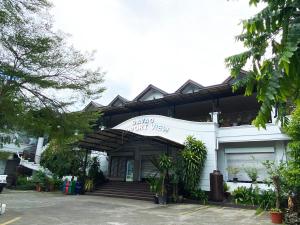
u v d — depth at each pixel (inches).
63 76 422.6
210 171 658.8
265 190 556.7
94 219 387.5
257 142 664.4
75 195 728.3
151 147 815.1
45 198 640.4
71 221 368.5
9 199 594.6
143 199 652.1
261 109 85.6
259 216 444.5
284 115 99.7
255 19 99.0
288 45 80.6
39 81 386.0
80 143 757.3
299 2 91.5
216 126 695.7
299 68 83.4
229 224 374.9
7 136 484.1
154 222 378.0
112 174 893.8
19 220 358.6
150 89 889.5
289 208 387.5
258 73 99.5
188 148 662.5
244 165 673.0
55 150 803.4
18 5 343.6
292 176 347.6
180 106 836.0
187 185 630.5
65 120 438.3
